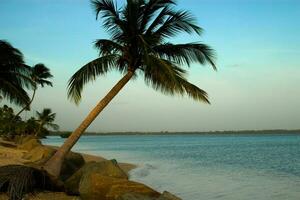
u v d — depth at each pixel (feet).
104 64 51.96
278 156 159.84
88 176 40.57
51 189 44.98
